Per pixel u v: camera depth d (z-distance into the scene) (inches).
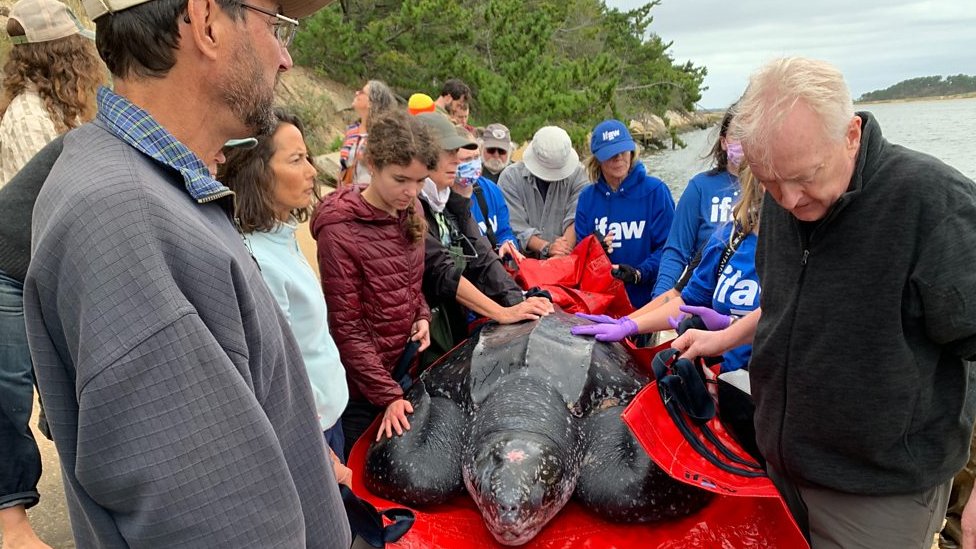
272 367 51.4
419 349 133.1
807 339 82.0
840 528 86.4
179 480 41.9
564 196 223.0
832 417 81.5
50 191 44.6
